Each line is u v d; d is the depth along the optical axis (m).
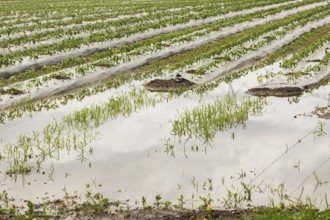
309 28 26.45
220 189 7.60
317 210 6.55
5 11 36.94
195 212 6.91
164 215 6.86
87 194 7.57
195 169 8.41
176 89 14.45
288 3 39.72
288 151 9.05
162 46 21.45
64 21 29.53
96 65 17.61
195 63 18.30
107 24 27.52
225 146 9.41
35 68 17.86
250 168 8.35
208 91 14.20
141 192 7.62
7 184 7.93
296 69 16.78
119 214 6.93
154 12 35.34
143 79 16.08
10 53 19.44
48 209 7.10
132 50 20.75
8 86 14.81
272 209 6.66
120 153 9.25
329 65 16.92
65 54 19.72
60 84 15.20
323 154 8.84
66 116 11.84
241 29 27.06
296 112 11.63
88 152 9.30
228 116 10.74
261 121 10.91
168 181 7.97
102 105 12.18
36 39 22.97
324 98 12.95
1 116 11.96
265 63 18.30
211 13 32.78
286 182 7.74
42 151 9.06
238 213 6.82
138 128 10.72
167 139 9.94
